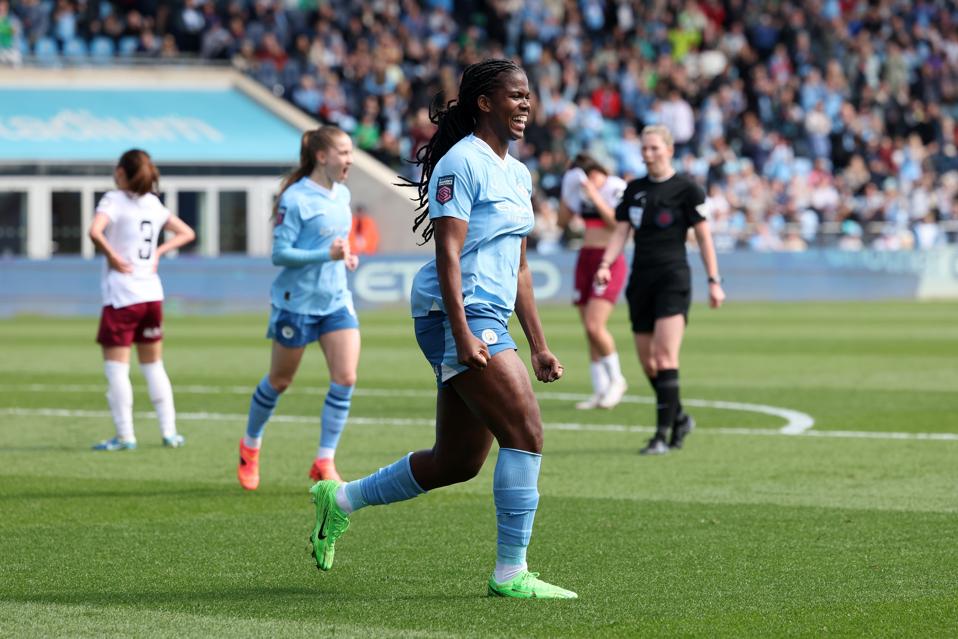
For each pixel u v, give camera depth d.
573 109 120.50
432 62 120.00
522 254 19.69
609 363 43.03
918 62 135.00
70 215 109.56
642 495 27.45
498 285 18.67
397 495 19.81
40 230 108.69
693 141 122.69
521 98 18.62
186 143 112.50
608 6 131.50
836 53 132.50
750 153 122.38
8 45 114.75
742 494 27.48
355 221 106.00
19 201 108.38
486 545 22.80
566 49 125.69
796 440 35.41
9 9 116.06
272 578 20.44
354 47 121.62
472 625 17.58
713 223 113.75
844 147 125.81
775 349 64.12
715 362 57.94
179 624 17.70
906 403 43.41
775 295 106.75
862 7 136.62
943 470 30.36
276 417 40.78
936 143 128.38
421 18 123.44
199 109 116.69
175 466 31.73
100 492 28.22
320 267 28.45
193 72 118.69
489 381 18.41
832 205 118.62
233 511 26.11
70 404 44.47
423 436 36.72
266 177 113.88
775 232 112.50
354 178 112.06
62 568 21.14
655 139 33.72
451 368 18.55
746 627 17.44
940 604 18.59
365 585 19.95
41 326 80.94
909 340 68.94
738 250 106.12
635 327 34.41
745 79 130.00
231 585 19.98
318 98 118.06
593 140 119.56
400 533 23.81
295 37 121.88
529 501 18.88
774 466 31.14
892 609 18.31
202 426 38.88
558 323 82.50
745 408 42.28
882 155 124.38
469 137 18.72
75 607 18.66
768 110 127.56
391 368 55.81
